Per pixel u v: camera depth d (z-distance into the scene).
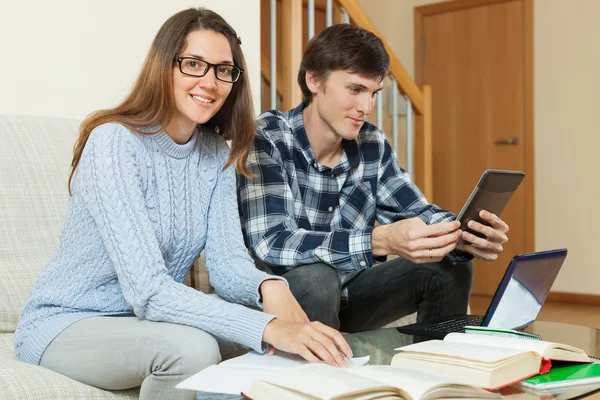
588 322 3.91
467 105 5.16
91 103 2.28
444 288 1.78
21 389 1.10
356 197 1.92
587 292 4.64
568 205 4.71
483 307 4.55
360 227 1.92
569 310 4.38
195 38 1.34
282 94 3.07
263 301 1.35
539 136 4.84
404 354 1.09
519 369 1.01
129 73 2.36
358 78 1.74
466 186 5.18
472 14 5.12
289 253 1.65
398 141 3.56
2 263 1.65
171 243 1.40
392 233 1.57
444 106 5.27
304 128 1.85
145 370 1.16
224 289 1.42
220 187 1.50
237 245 1.46
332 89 1.76
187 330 1.17
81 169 1.30
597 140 4.60
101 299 1.35
